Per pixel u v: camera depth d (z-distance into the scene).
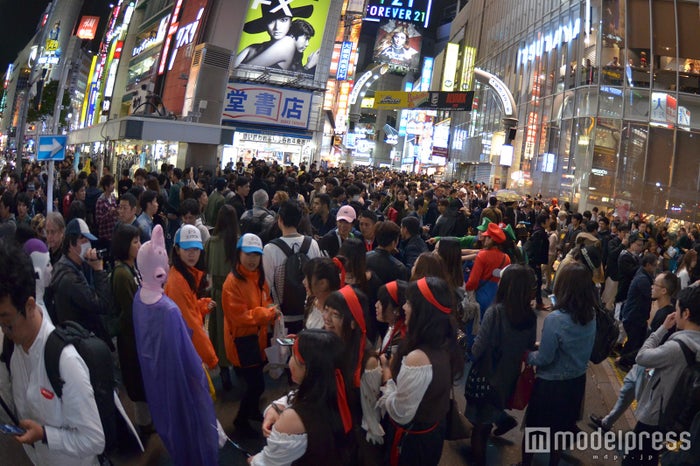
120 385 6.20
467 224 11.18
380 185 27.31
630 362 8.53
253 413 5.21
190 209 7.93
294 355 3.01
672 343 4.16
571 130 31.81
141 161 23.09
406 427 3.66
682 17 29.84
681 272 8.38
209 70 31.14
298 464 2.85
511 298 4.62
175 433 3.95
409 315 3.66
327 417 2.87
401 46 115.81
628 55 29.61
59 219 6.18
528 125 38.91
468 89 62.56
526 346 4.66
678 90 28.92
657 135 28.83
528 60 40.97
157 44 49.06
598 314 4.89
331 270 4.45
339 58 50.00
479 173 51.88
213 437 4.02
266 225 7.80
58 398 2.67
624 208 27.70
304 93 36.72
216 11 34.91
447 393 3.67
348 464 3.15
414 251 7.42
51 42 64.75
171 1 48.47
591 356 4.90
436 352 3.61
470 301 6.85
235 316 4.96
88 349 2.90
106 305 4.64
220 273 5.90
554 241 13.82
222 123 35.66
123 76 61.44
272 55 36.34
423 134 80.69
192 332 4.62
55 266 4.66
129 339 4.86
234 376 6.67
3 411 2.88
